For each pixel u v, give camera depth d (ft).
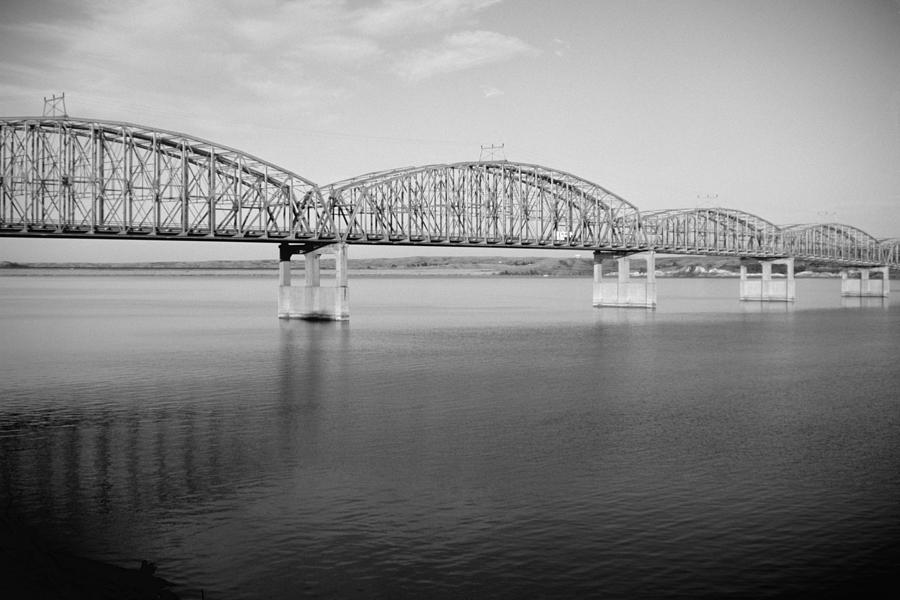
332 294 447.42
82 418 168.25
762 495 112.57
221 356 288.10
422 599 80.64
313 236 417.69
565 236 560.61
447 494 112.98
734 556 90.89
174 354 294.66
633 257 621.72
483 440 146.92
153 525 100.58
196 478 121.29
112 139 352.28
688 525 100.42
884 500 110.32
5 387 211.82
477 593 81.92
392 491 114.42
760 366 262.06
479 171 501.97
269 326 431.84
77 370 247.50
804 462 130.93
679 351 310.24
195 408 180.04
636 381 225.76
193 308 648.79
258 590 82.53
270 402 188.03
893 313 577.84
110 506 107.96
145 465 128.88
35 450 139.44
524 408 180.65
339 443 144.15
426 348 319.68
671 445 143.13
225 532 98.22
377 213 445.37
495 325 457.68
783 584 84.17
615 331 414.21
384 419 166.81
